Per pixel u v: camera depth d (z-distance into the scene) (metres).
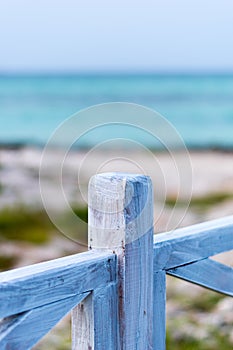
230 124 34.19
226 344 4.07
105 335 1.56
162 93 45.19
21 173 12.01
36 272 1.35
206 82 50.16
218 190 13.35
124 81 49.56
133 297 1.60
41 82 50.06
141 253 1.60
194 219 9.97
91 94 46.12
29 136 30.19
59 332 4.30
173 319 4.64
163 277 1.77
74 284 1.45
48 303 1.38
